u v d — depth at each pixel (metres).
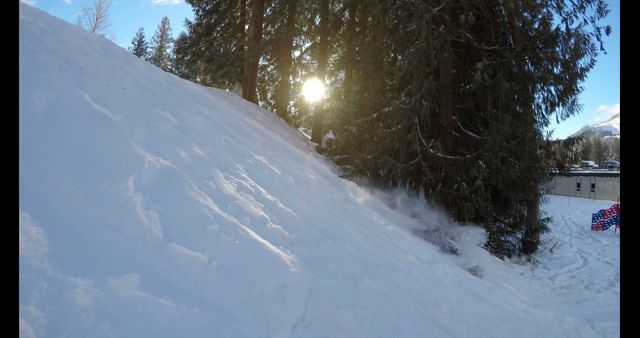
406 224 8.05
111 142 3.52
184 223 3.16
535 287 7.51
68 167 3.00
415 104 8.34
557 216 24.78
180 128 4.84
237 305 2.71
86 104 3.83
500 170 8.52
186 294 2.56
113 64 5.35
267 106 17.45
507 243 9.62
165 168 3.62
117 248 2.60
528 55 8.92
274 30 13.91
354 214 6.39
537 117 9.38
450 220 8.62
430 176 8.72
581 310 6.61
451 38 8.66
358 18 10.45
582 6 8.62
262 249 3.37
